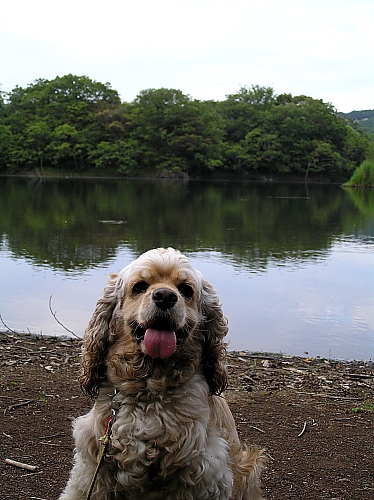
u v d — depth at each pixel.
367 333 2.37
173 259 0.87
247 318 2.55
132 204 8.90
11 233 5.07
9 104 24.30
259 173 23.33
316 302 2.84
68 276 3.25
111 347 0.88
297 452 1.24
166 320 0.80
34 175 20.97
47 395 1.48
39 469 1.11
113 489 0.84
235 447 0.95
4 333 2.15
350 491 1.09
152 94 22.84
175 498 0.82
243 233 5.60
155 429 0.80
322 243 5.01
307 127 23.33
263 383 1.69
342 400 1.58
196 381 0.85
